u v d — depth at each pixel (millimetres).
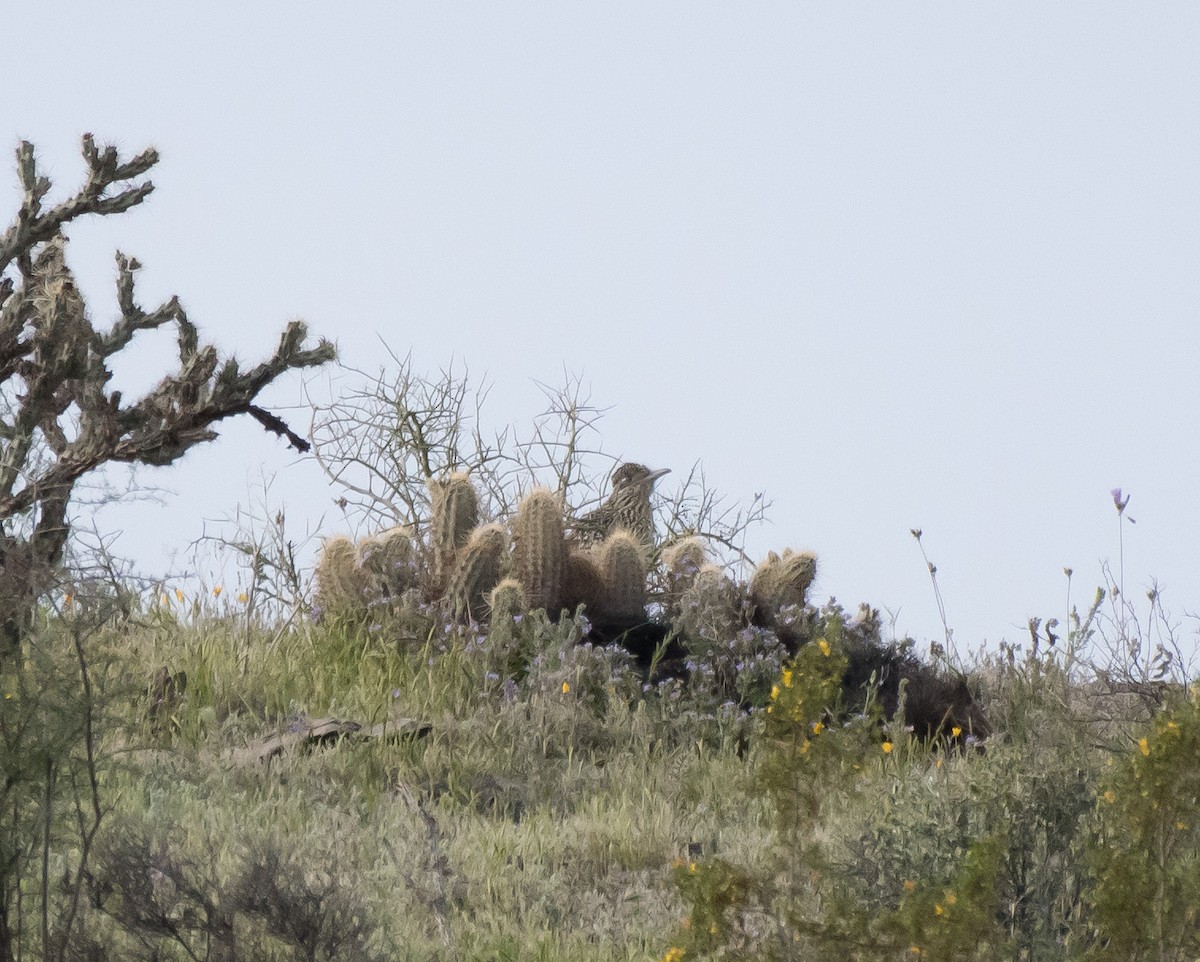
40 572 18016
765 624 42188
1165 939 17422
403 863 24625
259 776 29328
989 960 17078
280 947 19250
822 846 22812
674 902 24422
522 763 32625
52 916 19188
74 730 18047
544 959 21562
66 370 20266
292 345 21531
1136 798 18141
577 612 39719
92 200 22000
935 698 37781
